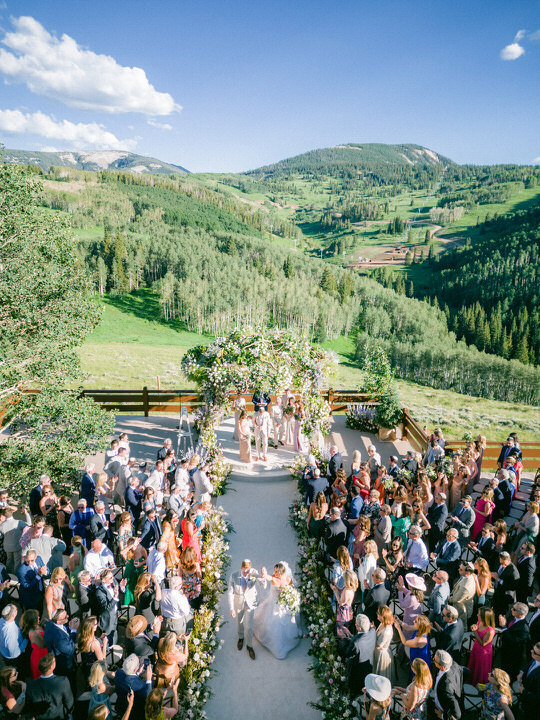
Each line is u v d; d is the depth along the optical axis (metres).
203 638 6.83
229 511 10.91
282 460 12.92
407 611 6.47
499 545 7.55
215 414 13.81
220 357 13.59
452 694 4.99
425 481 9.21
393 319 156.88
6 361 11.25
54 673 5.52
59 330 11.98
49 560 7.27
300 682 6.65
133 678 5.07
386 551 7.71
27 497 11.04
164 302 116.62
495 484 8.67
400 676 6.49
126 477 9.80
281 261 189.25
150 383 45.75
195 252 165.12
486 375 114.06
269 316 133.38
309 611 7.57
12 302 11.58
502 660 6.15
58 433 12.17
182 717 5.85
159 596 6.59
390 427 14.77
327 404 14.72
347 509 9.40
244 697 6.38
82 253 137.00
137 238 165.88
